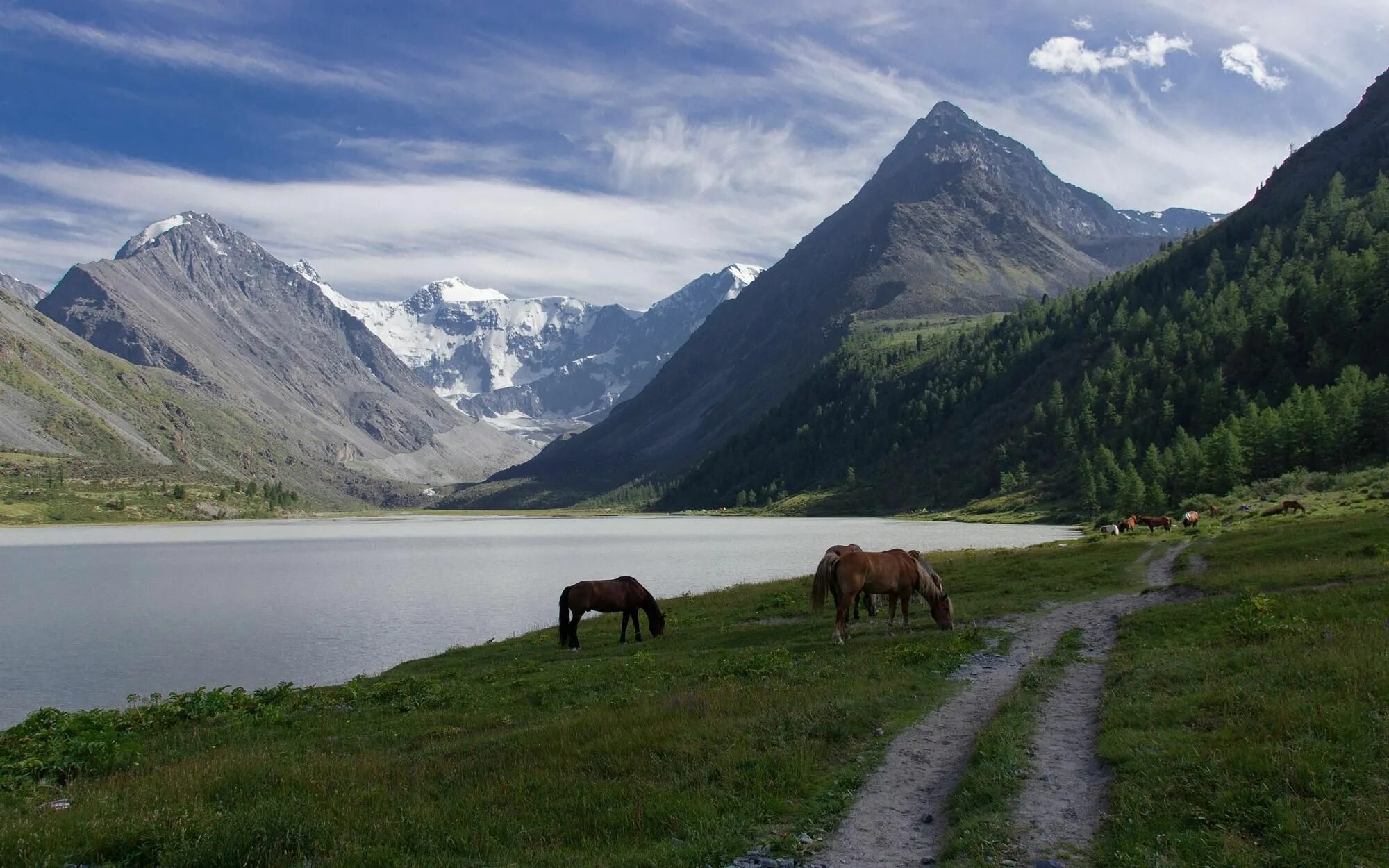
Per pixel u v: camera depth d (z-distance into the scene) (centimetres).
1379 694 1462
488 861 1184
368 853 1207
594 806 1372
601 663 3234
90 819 1387
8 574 11606
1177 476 14150
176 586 9781
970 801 1274
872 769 1507
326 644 5691
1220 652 2048
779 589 5391
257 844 1234
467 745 1914
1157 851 1054
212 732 2483
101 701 4153
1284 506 7894
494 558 13688
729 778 1448
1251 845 1043
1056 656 2369
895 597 3288
